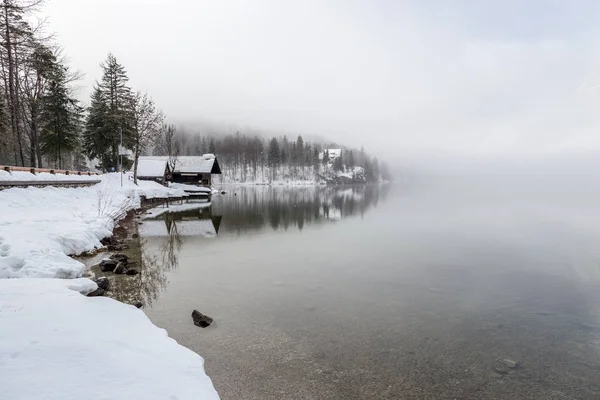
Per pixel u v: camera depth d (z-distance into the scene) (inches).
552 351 299.4
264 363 265.9
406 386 243.3
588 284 495.5
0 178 781.3
